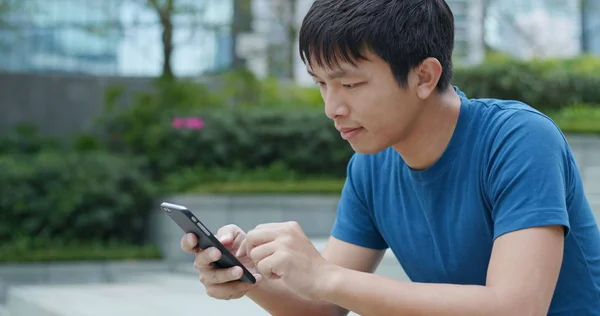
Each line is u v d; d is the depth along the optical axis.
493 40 12.38
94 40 11.55
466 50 11.75
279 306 2.01
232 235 1.96
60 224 8.77
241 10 11.71
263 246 1.65
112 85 11.18
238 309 4.83
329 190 8.84
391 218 1.94
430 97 1.74
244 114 9.90
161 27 11.31
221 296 1.90
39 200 8.73
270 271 1.64
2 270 8.03
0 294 7.82
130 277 7.86
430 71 1.70
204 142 9.65
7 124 10.84
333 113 1.71
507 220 1.66
